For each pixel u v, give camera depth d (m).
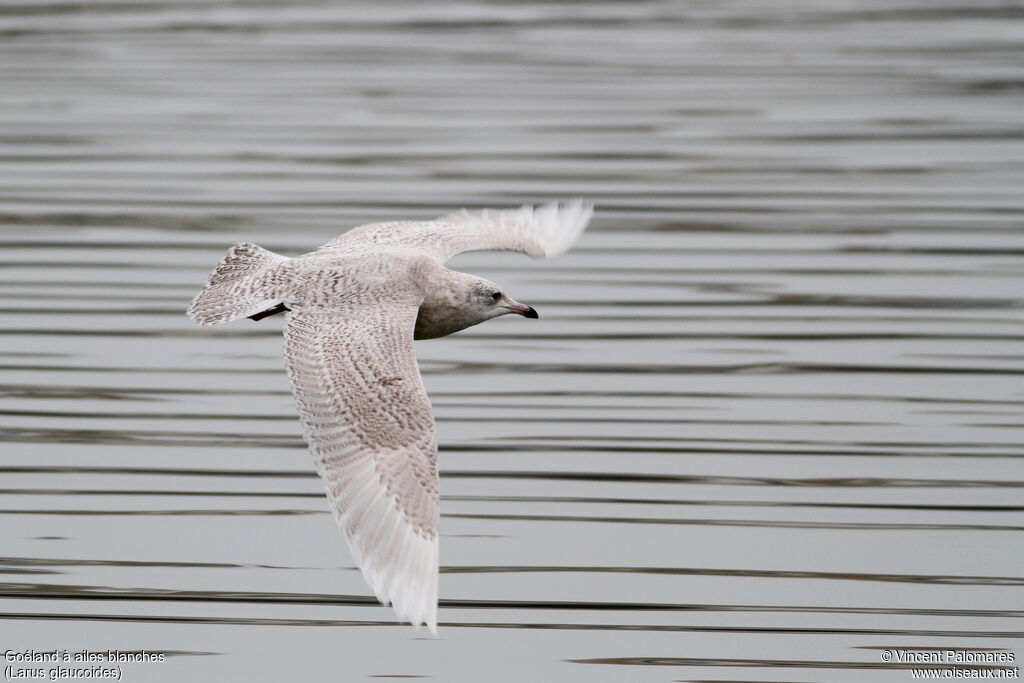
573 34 29.50
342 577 11.43
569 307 16.44
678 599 11.10
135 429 13.55
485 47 28.22
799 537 11.84
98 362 14.92
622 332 15.78
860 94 24.94
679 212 19.05
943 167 20.97
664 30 29.95
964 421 13.76
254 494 12.48
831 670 10.32
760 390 14.41
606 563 11.48
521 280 17.17
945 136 22.47
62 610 10.94
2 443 13.23
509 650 10.59
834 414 13.94
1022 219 18.91
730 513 12.20
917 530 11.98
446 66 26.62
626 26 30.31
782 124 23.14
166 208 18.95
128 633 10.71
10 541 11.70
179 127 22.64
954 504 12.34
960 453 13.20
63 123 22.77
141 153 21.30
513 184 19.89
